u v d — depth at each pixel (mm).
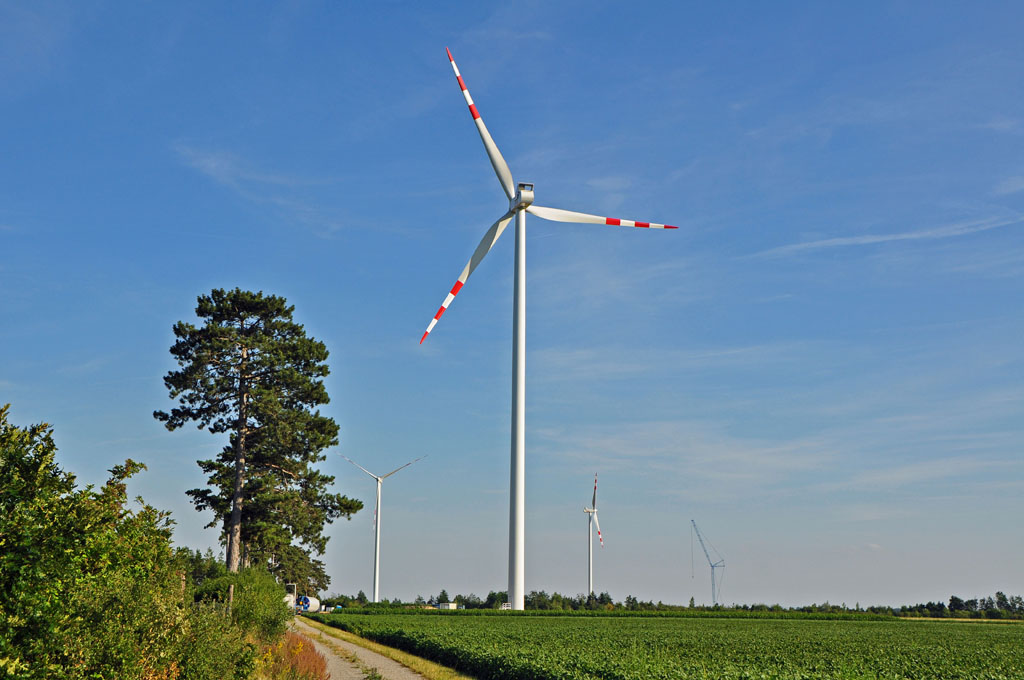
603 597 150750
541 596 159500
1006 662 40375
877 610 124688
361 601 146375
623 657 33062
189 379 64375
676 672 27125
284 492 65312
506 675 28000
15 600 8695
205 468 64562
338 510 68062
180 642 16672
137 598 15086
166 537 19234
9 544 8750
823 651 44156
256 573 40531
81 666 11953
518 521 66875
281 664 25844
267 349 66625
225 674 19078
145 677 14703
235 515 63656
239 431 65688
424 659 37844
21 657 8930
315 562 129125
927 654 44031
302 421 66000
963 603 145500
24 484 9125
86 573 13922
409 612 89812
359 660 36250
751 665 34438
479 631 49250
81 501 9867
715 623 80625
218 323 68000
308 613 107938
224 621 21781
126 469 15109
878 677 31781
